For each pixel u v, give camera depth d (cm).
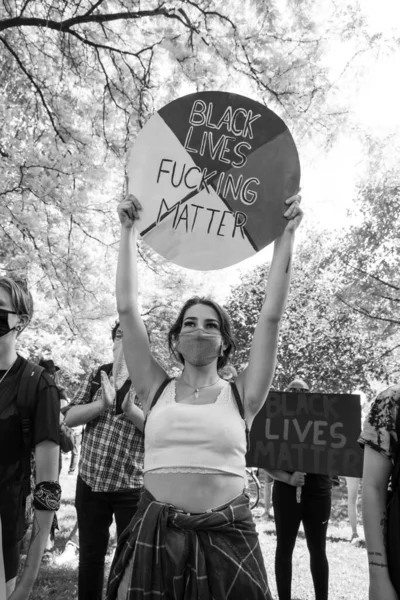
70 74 1002
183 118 261
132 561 206
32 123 942
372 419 198
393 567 185
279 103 918
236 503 212
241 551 204
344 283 1229
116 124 995
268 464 437
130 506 349
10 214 734
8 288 256
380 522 190
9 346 257
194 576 197
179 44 941
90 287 900
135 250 258
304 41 905
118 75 984
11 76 988
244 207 255
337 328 1549
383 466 194
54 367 527
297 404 445
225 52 915
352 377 1538
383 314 1162
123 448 353
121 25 999
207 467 212
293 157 256
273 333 235
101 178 805
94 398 371
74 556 572
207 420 218
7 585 248
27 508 255
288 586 421
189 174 259
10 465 246
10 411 247
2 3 911
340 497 1230
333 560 624
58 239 871
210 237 255
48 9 919
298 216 251
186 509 209
